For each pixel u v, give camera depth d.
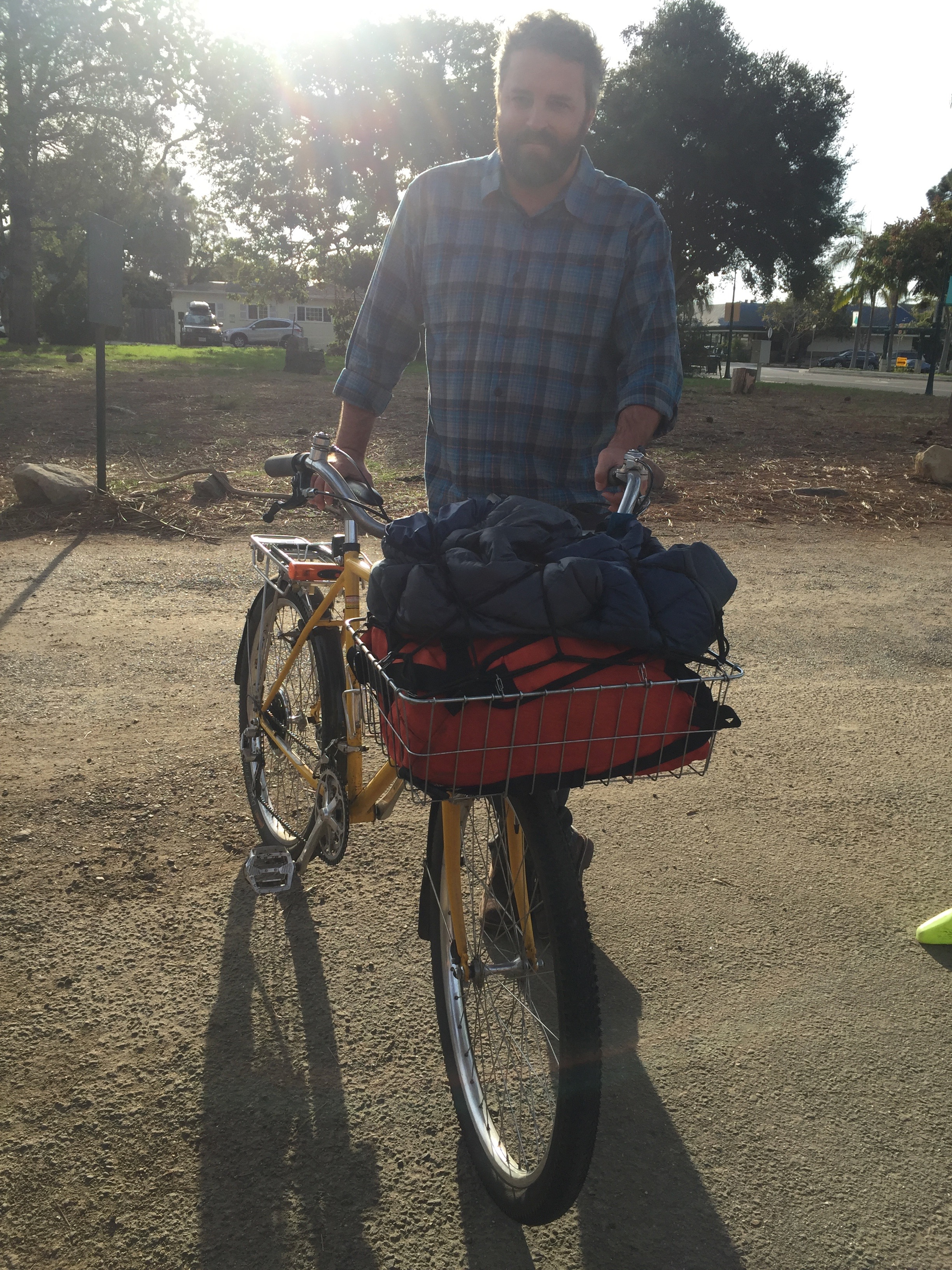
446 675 1.70
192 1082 2.34
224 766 3.89
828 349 85.56
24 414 14.04
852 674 5.23
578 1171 1.80
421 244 2.64
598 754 1.78
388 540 1.88
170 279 70.44
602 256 2.47
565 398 2.55
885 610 6.35
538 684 1.70
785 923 3.06
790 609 6.32
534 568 1.76
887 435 15.69
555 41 2.27
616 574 1.76
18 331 35.16
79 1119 2.22
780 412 19.44
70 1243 1.94
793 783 3.98
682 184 35.22
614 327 2.52
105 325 8.17
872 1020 2.65
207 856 3.28
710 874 3.32
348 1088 2.35
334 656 2.72
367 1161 2.16
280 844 3.24
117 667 4.89
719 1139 2.26
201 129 38.97
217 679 4.78
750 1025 2.62
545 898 1.85
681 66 33.81
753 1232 2.03
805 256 36.59
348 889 3.14
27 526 7.66
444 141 39.66
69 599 5.95
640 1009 2.67
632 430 2.37
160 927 2.91
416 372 26.91
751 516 9.05
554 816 1.91
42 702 4.45
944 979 2.83
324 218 41.88
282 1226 1.99
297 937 2.89
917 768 4.15
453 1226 2.02
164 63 35.78
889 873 3.36
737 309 86.88
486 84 39.00
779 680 5.12
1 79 34.41
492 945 2.17
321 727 2.78
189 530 7.69
